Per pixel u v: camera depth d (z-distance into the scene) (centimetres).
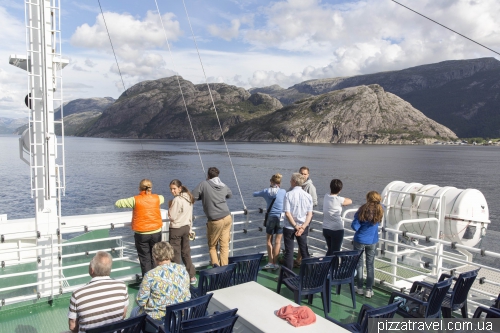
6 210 3981
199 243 1961
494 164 12562
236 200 4666
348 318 539
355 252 558
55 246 554
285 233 658
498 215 4559
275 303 410
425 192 862
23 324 504
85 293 359
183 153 15362
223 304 406
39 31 541
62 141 558
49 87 545
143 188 596
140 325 334
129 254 902
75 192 5353
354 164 11544
